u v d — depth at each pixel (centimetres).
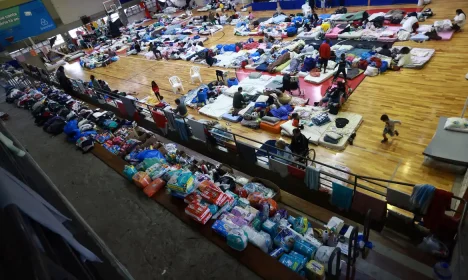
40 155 867
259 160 774
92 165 772
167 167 685
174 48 1883
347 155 802
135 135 925
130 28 2694
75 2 2530
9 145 236
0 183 112
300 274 449
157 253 500
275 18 1872
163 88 1442
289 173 688
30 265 75
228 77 1395
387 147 791
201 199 569
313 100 1088
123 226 567
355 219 611
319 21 1648
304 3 1980
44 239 113
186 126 902
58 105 1152
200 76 1429
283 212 599
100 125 1042
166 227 546
